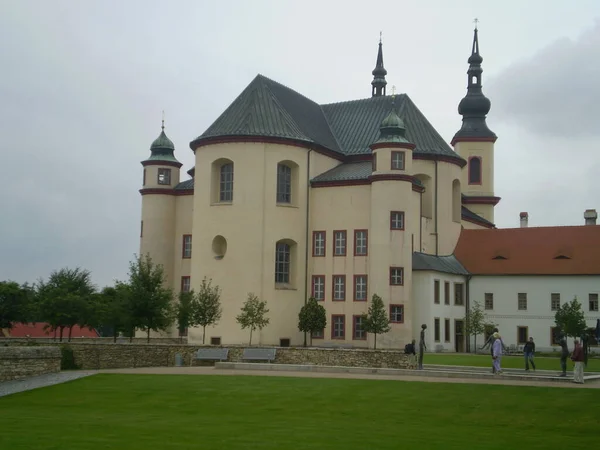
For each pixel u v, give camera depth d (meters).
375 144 77.81
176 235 90.12
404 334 75.31
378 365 51.69
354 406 33.59
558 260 88.69
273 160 78.50
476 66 117.25
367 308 77.00
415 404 33.97
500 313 89.12
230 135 77.88
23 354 44.31
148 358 54.75
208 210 78.62
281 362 54.53
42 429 26.36
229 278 76.81
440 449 23.70
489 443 25.34
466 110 116.56
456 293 88.38
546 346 87.25
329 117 95.25
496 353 45.03
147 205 90.44
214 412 32.16
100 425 27.62
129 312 63.44
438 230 89.31
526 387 38.50
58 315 69.31
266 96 83.19
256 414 31.62
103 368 52.38
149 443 23.66
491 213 113.00
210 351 55.66
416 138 90.38
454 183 94.06
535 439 26.62
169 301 68.06
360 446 23.88
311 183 81.50
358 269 78.25
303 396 36.03
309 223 81.25
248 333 75.56
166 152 91.69
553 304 87.56
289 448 23.25
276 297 77.38
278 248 79.19
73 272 74.00
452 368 51.59
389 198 76.50
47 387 39.56
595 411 32.41
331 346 78.00
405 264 76.19
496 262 90.62
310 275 80.50
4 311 81.31
